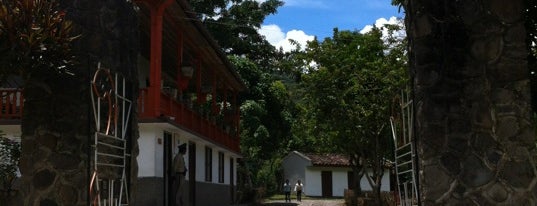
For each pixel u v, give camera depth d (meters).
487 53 7.37
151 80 16.69
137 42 9.88
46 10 7.89
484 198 7.18
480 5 7.45
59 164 8.27
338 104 19.50
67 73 8.18
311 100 20.23
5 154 15.41
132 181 9.30
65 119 8.34
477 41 7.41
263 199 37.34
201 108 22.94
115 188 8.77
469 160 7.25
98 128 7.93
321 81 19.81
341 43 21.38
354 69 19.72
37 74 8.30
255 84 35.62
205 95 26.25
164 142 18.36
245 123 33.75
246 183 36.81
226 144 27.83
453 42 7.46
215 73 25.72
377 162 19.83
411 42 7.73
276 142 36.97
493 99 7.30
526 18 8.49
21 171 8.34
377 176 20.02
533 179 7.16
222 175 28.03
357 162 25.28
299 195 37.88
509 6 7.41
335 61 20.23
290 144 50.31
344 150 22.53
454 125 7.32
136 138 9.59
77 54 8.44
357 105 19.41
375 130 19.59
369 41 20.50
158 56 16.73
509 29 7.39
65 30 8.01
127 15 9.45
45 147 8.31
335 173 49.22
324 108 19.88
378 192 20.03
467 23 7.46
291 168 50.47
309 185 48.78
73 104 8.35
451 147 7.30
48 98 8.39
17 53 7.66
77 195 8.18
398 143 10.81
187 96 22.19
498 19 7.41
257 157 38.66
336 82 19.80
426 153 7.35
